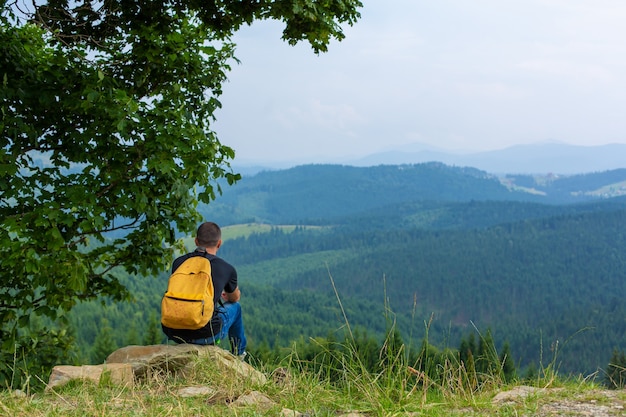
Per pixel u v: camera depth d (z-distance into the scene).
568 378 4.95
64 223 7.82
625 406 4.07
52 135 9.22
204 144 8.59
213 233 5.84
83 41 9.60
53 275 8.22
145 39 9.52
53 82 8.59
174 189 8.40
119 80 9.97
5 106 8.23
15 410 3.88
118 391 4.59
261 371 5.14
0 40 8.65
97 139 8.41
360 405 4.27
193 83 10.15
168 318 5.45
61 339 9.58
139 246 10.08
